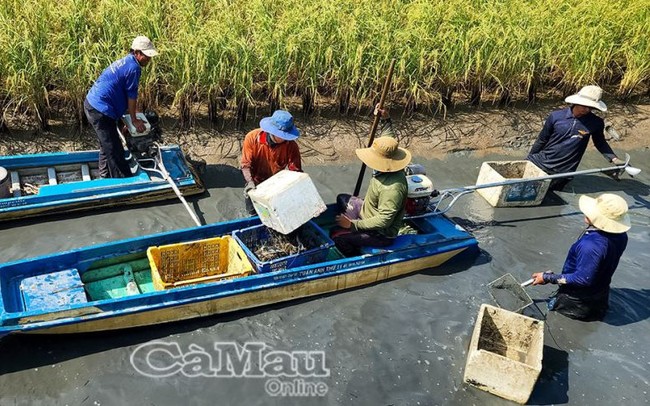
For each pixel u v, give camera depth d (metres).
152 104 8.34
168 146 7.58
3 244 6.20
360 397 4.91
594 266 5.37
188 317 5.37
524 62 9.26
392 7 9.47
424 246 6.22
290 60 8.45
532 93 9.84
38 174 7.07
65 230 6.52
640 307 6.15
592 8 9.98
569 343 5.62
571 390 5.14
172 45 8.00
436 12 9.27
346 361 5.23
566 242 7.18
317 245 5.99
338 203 6.64
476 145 9.12
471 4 9.88
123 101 6.59
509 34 9.23
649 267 6.79
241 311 5.59
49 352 4.98
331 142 8.64
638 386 5.25
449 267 6.50
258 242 6.07
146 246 5.73
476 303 6.03
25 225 6.50
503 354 5.39
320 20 8.59
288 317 5.63
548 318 5.88
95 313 4.92
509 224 7.40
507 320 5.30
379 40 8.70
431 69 8.92
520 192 7.64
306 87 8.62
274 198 5.39
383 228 5.74
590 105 7.23
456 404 4.93
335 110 9.12
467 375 5.02
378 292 6.04
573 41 9.48
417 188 6.41
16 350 4.95
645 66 9.93
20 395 4.62
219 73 7.98
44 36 7.67
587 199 5.45
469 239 6.51
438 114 9.45
